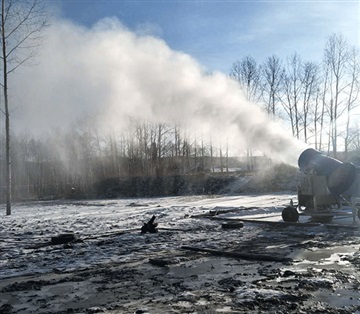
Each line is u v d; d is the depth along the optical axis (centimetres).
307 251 991
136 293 662
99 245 1196
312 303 571
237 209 2170
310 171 1559
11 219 2206
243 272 787
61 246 1202
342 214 1490
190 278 751
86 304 615
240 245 1116
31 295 678
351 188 1493
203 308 563
